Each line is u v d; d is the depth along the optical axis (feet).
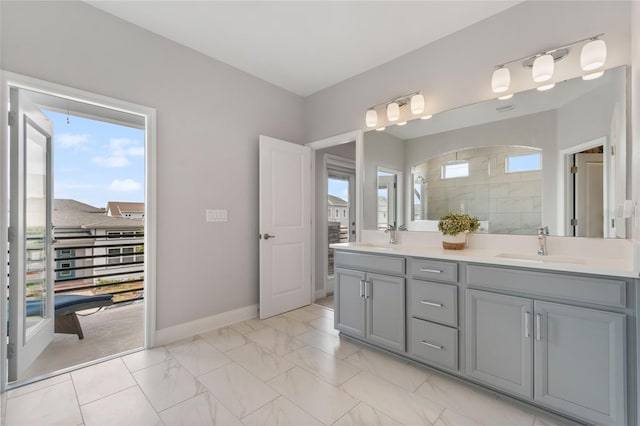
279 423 4.80
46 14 6.15
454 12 6.98
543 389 4.88
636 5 4.59
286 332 8.68
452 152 7.80
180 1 6.61
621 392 4.18
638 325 4.08
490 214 7.14
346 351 7.43
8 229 5.86
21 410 5.10
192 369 6.49
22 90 6.05
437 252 6.63
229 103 9.41
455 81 7.74
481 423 4.80
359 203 9.86
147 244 7.56
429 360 6.37
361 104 9.93
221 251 9.16
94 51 6.77
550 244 6.26
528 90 6.59
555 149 6.24
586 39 5.82
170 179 8.01
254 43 8.28
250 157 10.02
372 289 7.45
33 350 6.64
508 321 5.28
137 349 7.44
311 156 11.73
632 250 4.69
